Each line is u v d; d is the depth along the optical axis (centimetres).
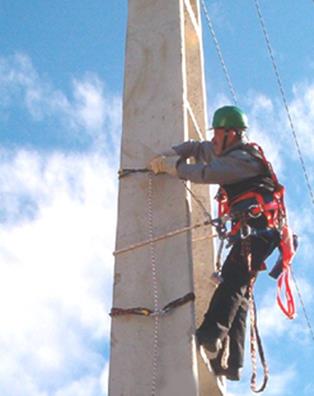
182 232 651
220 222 658
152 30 743
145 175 680
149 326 623
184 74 719
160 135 695
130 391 606
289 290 671
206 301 715
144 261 649
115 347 621
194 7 834
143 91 716
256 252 651
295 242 683
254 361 640
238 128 682
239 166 657
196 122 782
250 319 646
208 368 639
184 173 663
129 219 667
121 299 638
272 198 661
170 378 604
